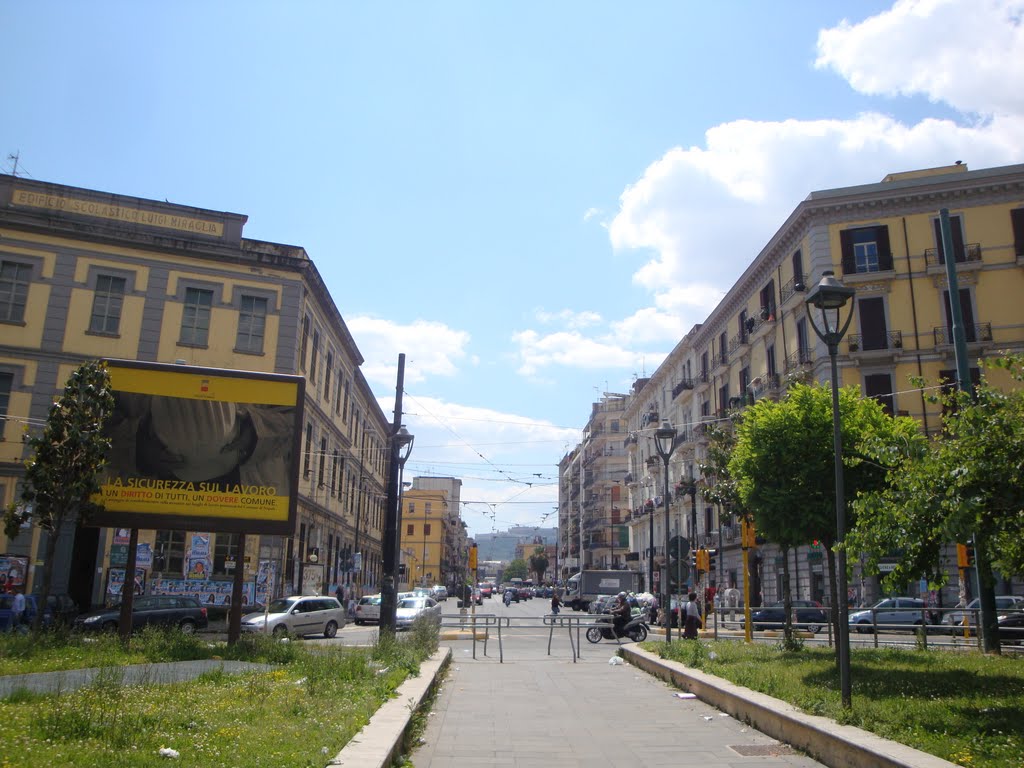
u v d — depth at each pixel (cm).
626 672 1661
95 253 3192
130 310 3191
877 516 945
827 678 1138
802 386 1434
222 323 3278
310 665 1280
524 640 2761
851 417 1373
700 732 961
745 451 1440
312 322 3731
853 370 3572
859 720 808
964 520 834
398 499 2191
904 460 973
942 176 3600
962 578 2461
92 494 1702
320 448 4097
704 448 5356
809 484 1355
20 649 1418
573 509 11306
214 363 3234
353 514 5400
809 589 3788
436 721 1046
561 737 937
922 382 1094
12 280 3111
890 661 1384
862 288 3634
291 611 2708
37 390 3059
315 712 856
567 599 7262
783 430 1375
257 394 1817
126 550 3045
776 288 4206
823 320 978
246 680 1109
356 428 5447
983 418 885
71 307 3139
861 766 693
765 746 867
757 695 1036
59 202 3175
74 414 1683
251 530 1752
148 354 3173
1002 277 3484
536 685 1441
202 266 3300
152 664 1355
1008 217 3525
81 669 1258
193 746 662
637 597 4628
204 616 2712
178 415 1772
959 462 875
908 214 3650
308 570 3603
